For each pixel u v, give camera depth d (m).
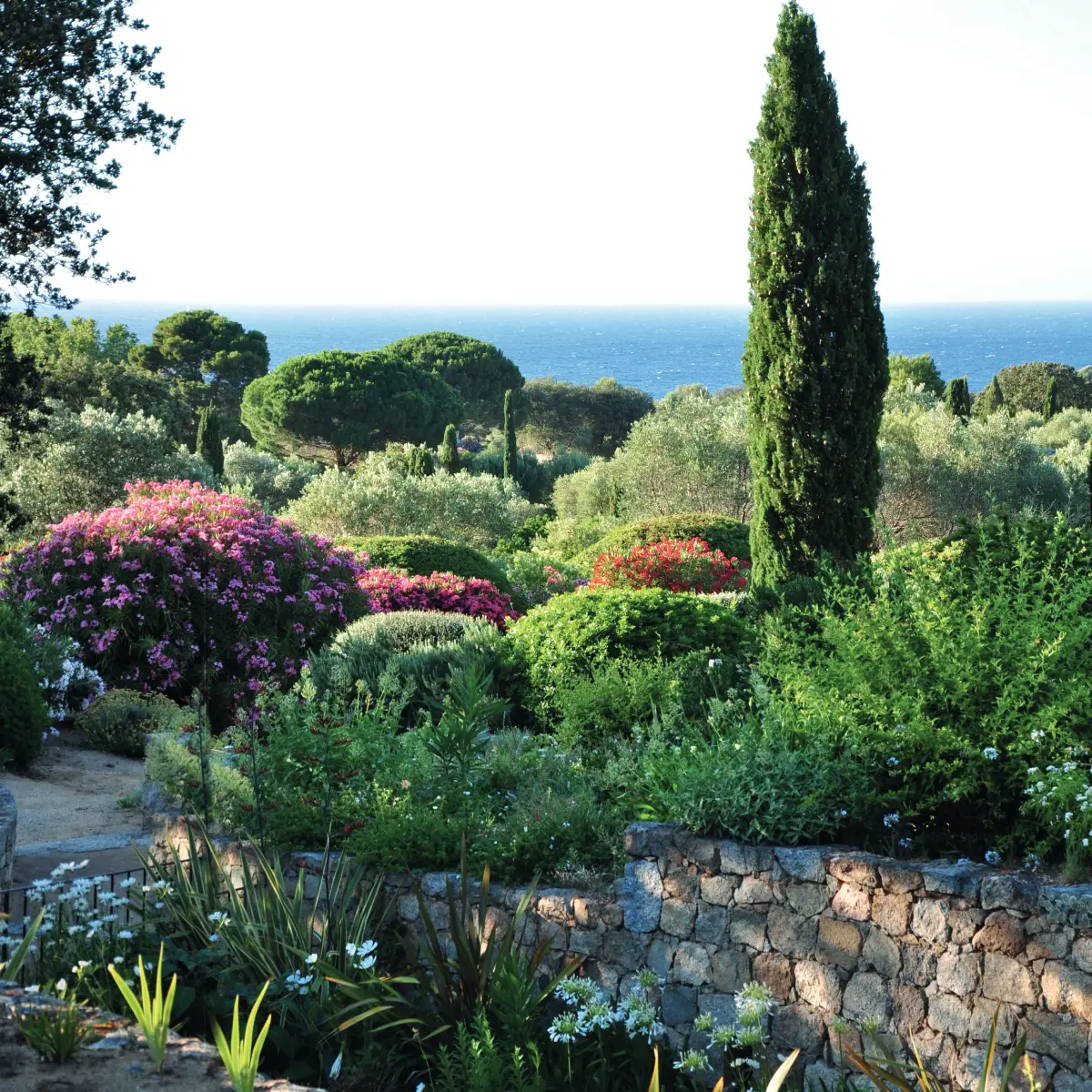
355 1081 4.02
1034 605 4.99
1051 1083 3.82
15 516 16.83
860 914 4.34
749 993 4.25
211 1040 4.21
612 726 8.12
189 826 5.46
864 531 13.09
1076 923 3.79
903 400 33.81
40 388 15.53
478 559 19.28
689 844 4.79
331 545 14.16
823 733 4.95
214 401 60.69
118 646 12.07
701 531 21.27
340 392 50.09
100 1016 3.23
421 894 5.35
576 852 5.56
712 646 9.73
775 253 12.86
